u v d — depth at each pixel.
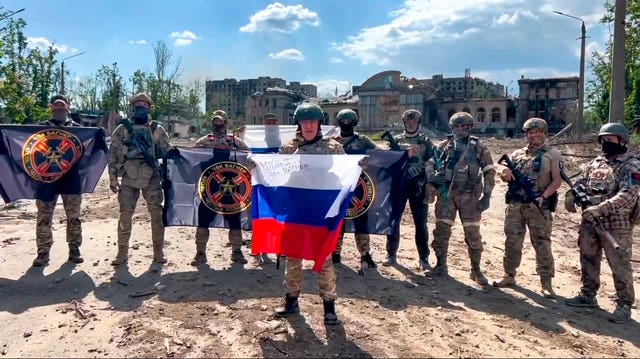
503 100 70.94
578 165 16.92
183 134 73.38
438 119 75.00
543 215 5.86
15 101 20.14
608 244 5.29
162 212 6.79
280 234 4.85
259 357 4.20
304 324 4.85
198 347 4.37
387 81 76.12
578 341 4.70
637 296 6.08
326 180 4.82
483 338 4.69
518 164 6.05
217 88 137.25
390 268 6.95
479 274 6.32
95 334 4.61
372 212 6.74
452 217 6.48
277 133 9.16
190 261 6.97
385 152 6.75
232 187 6.86
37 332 4.65
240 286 5.93
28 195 6.54
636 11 23.53
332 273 4.84
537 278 6.69
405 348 4.43
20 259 6.87
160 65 57.81
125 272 6.38
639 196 5.22
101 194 13.86
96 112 50.50
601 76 33.62
